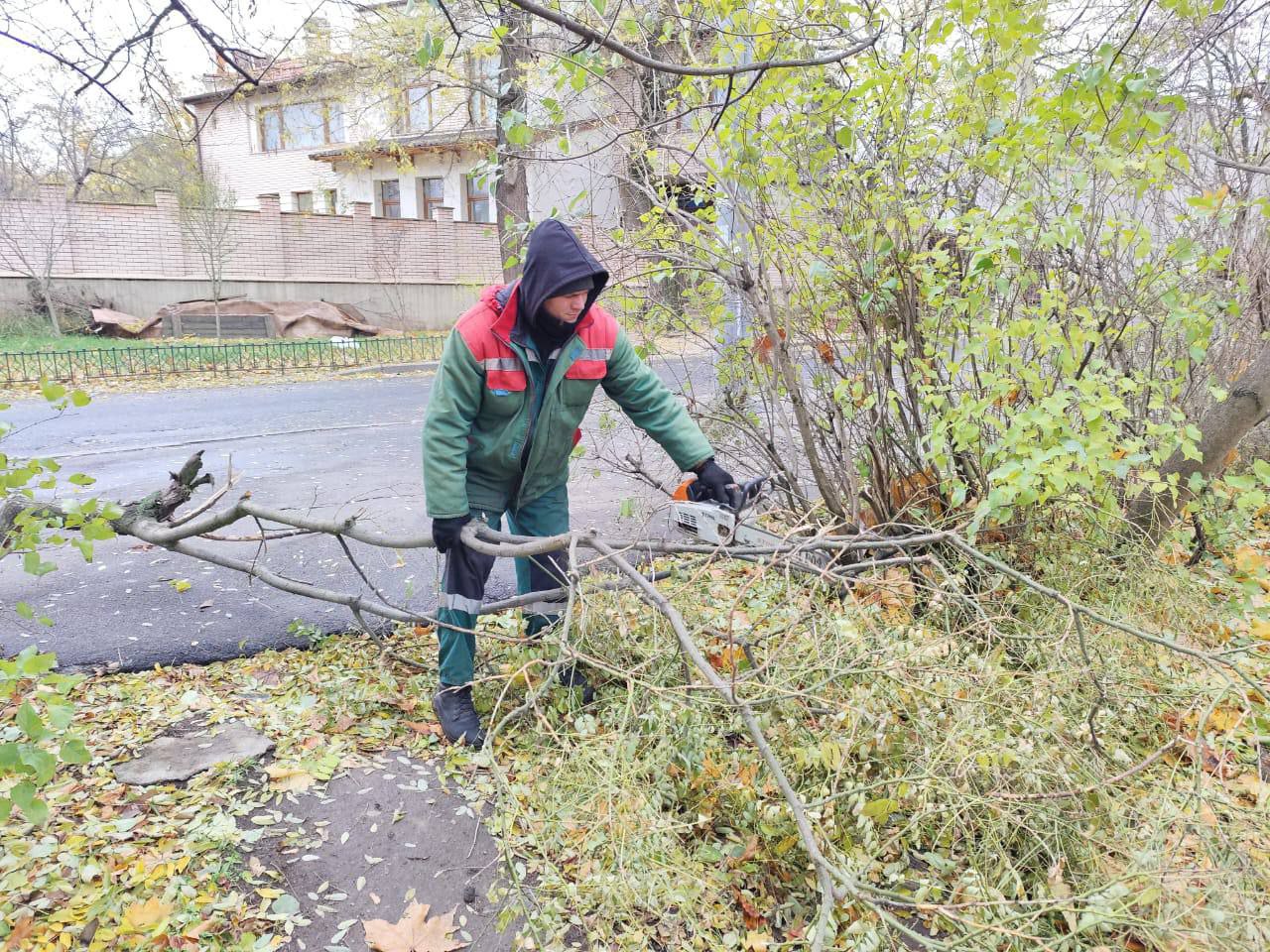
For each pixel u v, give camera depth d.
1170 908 1.73
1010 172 2.98
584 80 2.63
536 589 3.01
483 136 13.87
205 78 7.18
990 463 3.06
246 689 3.16
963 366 3.21
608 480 6.21
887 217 3.18
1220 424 3.42
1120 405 2.62
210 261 18.84
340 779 2.59
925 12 3.11
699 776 2.28
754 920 2.02
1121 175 2.72
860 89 3.04
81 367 14.30
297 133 27.23
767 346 3.49
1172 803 2.09
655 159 3.46
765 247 3.33
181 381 13.35
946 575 2.74
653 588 2.13
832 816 2.09
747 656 2.47
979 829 2.16
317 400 11.28
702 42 3.30
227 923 2.01
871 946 1.71
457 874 2.20
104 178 25.88
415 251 23.34
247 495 3.24
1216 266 3.07
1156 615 3.10
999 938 1.77
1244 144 4.25
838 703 2.22
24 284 18.47
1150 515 3.54
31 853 2.19
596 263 2.46
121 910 2.01
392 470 6.74
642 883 1.94
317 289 21.84
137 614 3.85
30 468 2.30
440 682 2.84
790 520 3.73
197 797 2.47
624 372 2.78
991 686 2.34
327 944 1.97
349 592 4.12
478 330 2.49
